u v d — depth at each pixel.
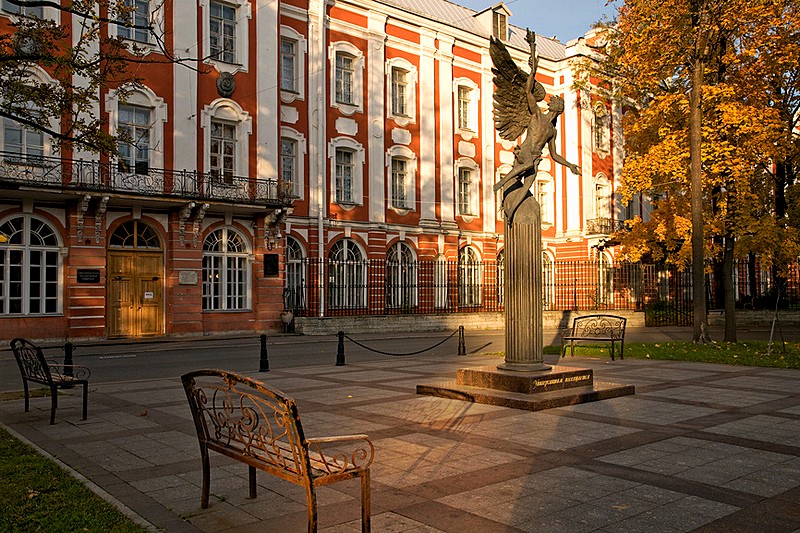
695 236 20.31
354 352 20.47
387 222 34.97
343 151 33.50
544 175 43.09
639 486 5.82
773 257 22.83
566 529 4.80
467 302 38.34
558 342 24.20
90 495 5.61
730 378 12.96
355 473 4.52
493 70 11.45
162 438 7.89
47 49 11.73
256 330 28.25
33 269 23.19
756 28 20.62
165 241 26.02
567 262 39.62
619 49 23.47
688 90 22.66
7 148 22.56
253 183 28.53
